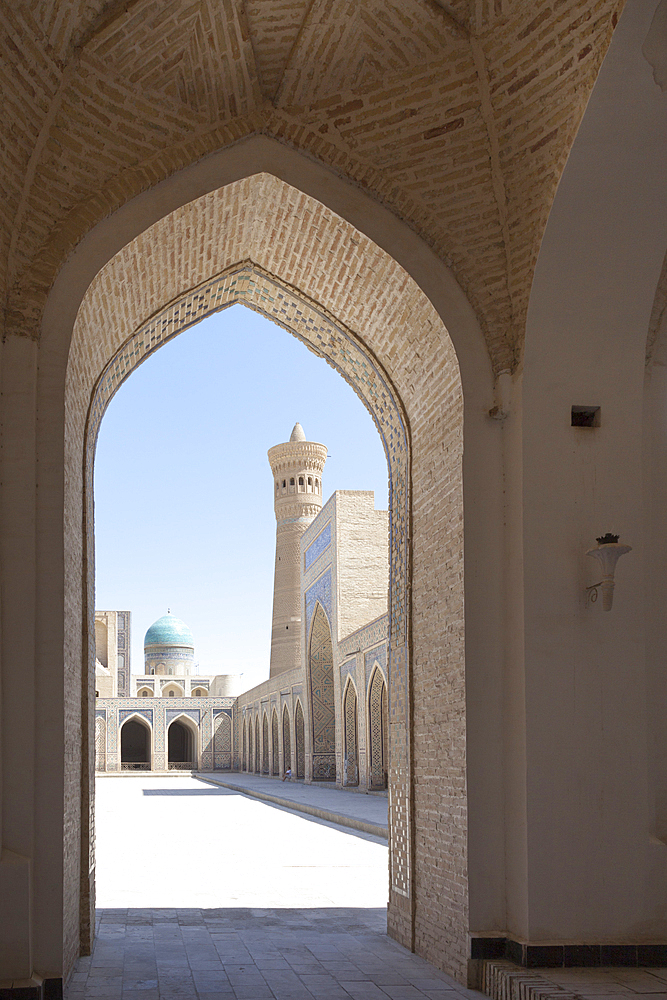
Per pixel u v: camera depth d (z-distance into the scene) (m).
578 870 4.08
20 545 4.00
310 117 4.37
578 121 3.77
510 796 4.22
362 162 4.43
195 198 4.38
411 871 4.90
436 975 4.32
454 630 4.49
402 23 3.97
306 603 21.34
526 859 4.06
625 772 4.18
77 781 4.50
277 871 7.69
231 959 4.60
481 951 4.11
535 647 4.20
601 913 4.07
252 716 30.89
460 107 4.20
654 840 4.17
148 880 7.18
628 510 4.35
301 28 3.98
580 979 3.78
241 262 5.55
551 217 4.04
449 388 4.65
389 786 5.43
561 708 4.18
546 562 4.26
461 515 4.43
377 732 16.59
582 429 4.36
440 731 4.62
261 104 4.36
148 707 33.78
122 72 3.98
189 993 3.97
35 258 4.14
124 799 17.75
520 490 4.29
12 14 3.48
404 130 4.32
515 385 4.41
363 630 16.33
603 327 4.33
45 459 4.09
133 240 4.31
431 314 4.55
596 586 4.26
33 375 4.09
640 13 3.36
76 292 4.19
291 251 5.23
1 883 3.74
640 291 4.26
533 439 4.32
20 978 3.70
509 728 4.27
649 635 4.41
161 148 4.29
